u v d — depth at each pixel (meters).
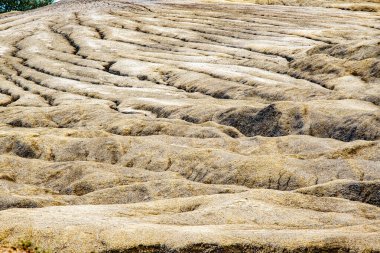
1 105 79.38
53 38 121.06
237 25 125.88
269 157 46.16
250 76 80.69
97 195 41.91
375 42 78.75
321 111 57.19
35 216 32.78
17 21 142.88
